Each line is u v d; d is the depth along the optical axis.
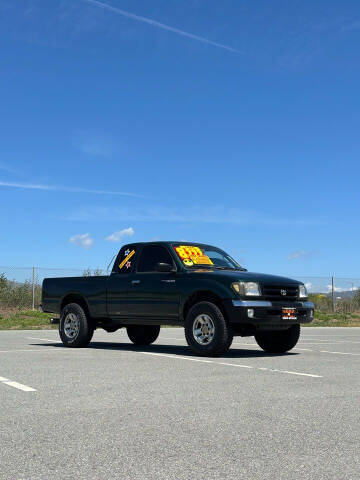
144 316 11.36
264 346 11.59
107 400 5.97
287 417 5.25
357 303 34.94
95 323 12.45
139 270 11.63
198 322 10.42
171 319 10.95
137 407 5.63
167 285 11.01
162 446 4.27
